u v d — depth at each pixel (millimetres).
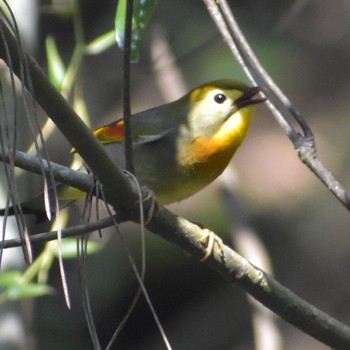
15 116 5676
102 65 15703
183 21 15852
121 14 7320
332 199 15805
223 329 15734
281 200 15727
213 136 8727
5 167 5754
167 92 11555
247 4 16484
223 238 14414
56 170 6520
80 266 6270
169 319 15766
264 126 16219
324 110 16906
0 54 5711
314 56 17344
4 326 9461
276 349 9180
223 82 8891
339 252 15648
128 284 15266
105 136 8797
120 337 15469
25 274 8805
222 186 10266
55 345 14500
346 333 7262
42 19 15992
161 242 15367
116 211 6688
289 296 7180
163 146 8734
